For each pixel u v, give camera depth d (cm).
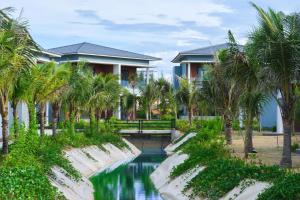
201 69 6156
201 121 4597
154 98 6525
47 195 1791
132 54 6750
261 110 2702
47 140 3148
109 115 6266
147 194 2594
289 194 1474
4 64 2292
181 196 2236
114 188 2797
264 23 2034
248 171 1895
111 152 4256
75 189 2362
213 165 2222
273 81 2084
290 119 2141
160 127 5372
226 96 3356
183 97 4984
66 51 6247
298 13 2036
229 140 3416
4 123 2569
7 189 1658
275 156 2645
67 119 3950
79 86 3806
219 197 1886
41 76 2917
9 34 2302
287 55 2000
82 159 3400
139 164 4006
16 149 2328
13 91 2689
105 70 6619
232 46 2355
